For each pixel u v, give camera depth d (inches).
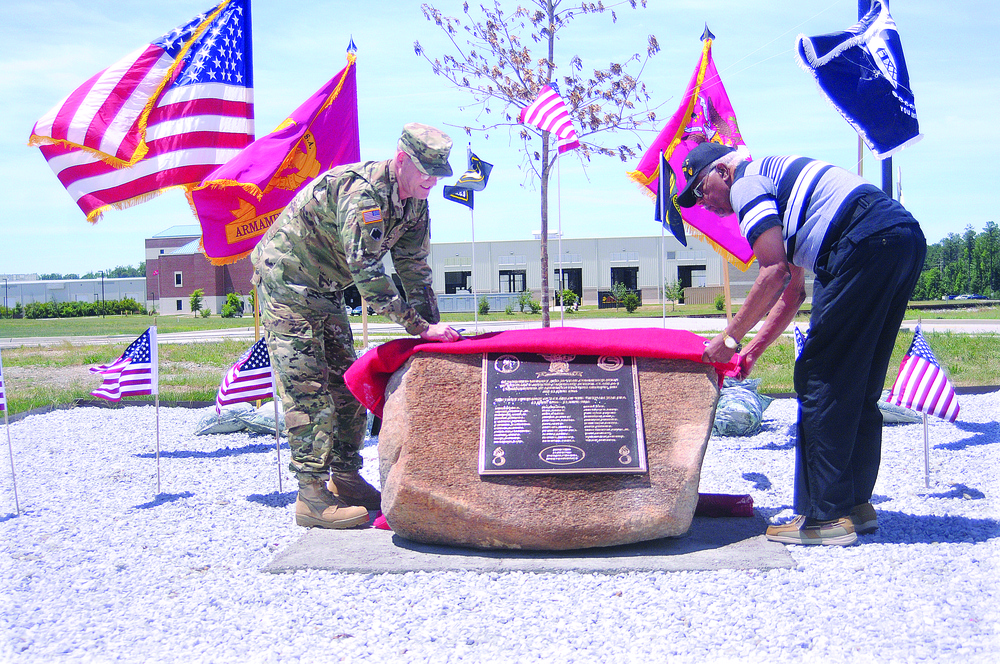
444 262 2096.5
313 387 164.4
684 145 306.0
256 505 191.5
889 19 219.6
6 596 128.5
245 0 282.7
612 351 148.2
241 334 1050.1
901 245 131.0
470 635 107.8
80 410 365.4
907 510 168.4
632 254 2103.8
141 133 266.1
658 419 144.6
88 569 142.7
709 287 1996.8
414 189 156.2
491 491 140.8
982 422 273.7
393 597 123.6
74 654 105.2
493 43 384.2
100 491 207.8
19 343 919.7
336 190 157.6
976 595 116.4
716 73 308.7
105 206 270.2
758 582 125.3
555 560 137.6
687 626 109.1
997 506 168.9
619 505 138.3
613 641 104.8
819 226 137.5
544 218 394.0
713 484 199.6
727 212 154.9
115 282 2955.2
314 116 267.6
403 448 145.1
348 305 185.5
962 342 571.5
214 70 277.7
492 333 159.5
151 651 105.9
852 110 217.0
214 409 308.3
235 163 246.8
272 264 162.7
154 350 204.8
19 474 230.4
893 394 182.2
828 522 142.9
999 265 3112.7
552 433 143.0
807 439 143.9
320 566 137.6
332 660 101.2
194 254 2472.9
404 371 151.7
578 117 390.3
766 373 436.8
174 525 172.6
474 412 146.5
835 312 135.0
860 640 102.5
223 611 119.9
